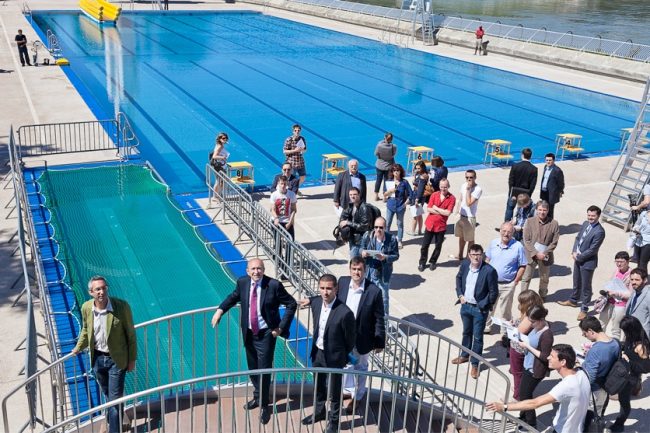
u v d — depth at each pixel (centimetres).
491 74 3167
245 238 1285
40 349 911
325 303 674
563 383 641
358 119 2312
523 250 931
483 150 2019
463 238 1195
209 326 973
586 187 1656
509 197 1321
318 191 1595
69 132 1773
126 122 1767
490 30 3712
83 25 4228
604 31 4947
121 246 1227
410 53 3634
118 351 688
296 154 1516
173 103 2400
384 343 702
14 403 807
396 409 759
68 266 1139
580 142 2122
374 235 920
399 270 1185
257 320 689
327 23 4644
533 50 3431
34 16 4544
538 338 748
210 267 1162
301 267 1032
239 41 3853
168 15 4897
